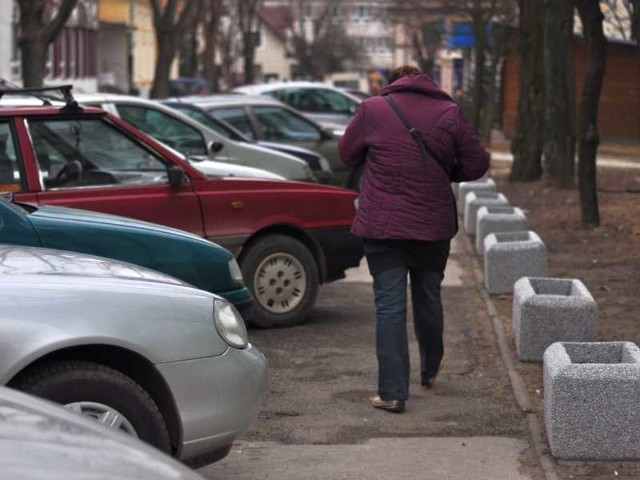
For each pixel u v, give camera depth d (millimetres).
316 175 41781
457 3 90250
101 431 8141
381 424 17453
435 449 16250
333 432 17078
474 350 22328
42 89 21375
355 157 17938
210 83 115500
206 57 115375
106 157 21703
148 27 169625
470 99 114000
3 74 102000
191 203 22469
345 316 25781
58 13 43500
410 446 16406
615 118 103062
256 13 135000
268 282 23875
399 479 15000
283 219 23797
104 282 12812
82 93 36125
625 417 15219
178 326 12953
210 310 13320
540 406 18125
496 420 17641
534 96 55344
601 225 38719
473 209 38594
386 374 17969
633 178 57938
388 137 17469
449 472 15258
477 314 26000
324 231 24422
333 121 66125
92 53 135375
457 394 19125
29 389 12203
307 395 19047
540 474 15188
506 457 15898
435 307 18734
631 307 25359
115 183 21703
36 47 43156
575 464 15328
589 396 15219
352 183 46938
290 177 37125
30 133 20891
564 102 51594
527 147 55812
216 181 22953
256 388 13648
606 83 102750
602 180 56438
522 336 20641
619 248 34250
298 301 24281
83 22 125938
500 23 87750
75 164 21062
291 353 22000
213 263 17562
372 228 17484
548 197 48438
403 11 115375
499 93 114688
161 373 12781
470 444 16484
